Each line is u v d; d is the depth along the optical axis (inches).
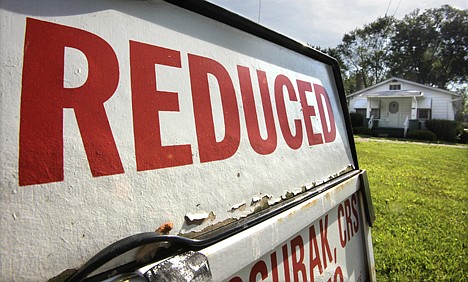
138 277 26.9
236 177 40.8
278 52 56.7
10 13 25.5
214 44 42.9
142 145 31.5
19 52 25.4
